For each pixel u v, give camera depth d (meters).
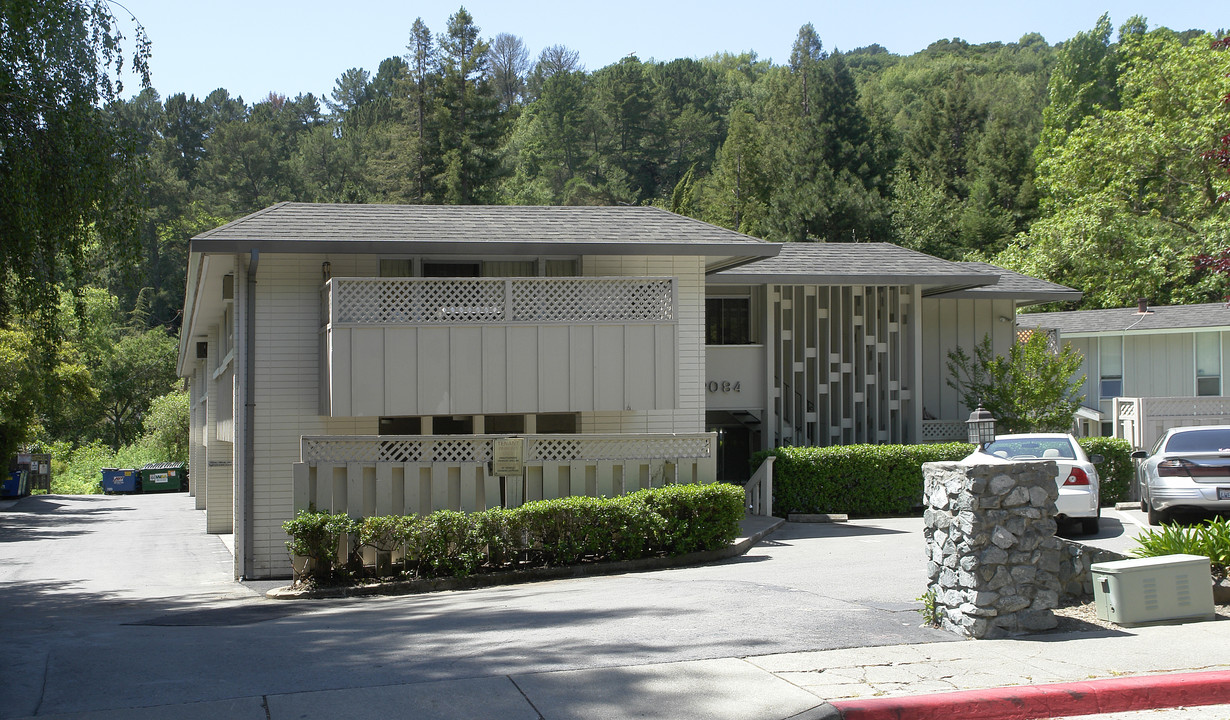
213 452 26.03
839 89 57.28
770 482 18.88
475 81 59.25
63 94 13.00
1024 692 6.32
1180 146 36.53
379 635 8.91
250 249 15.23
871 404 21.95
